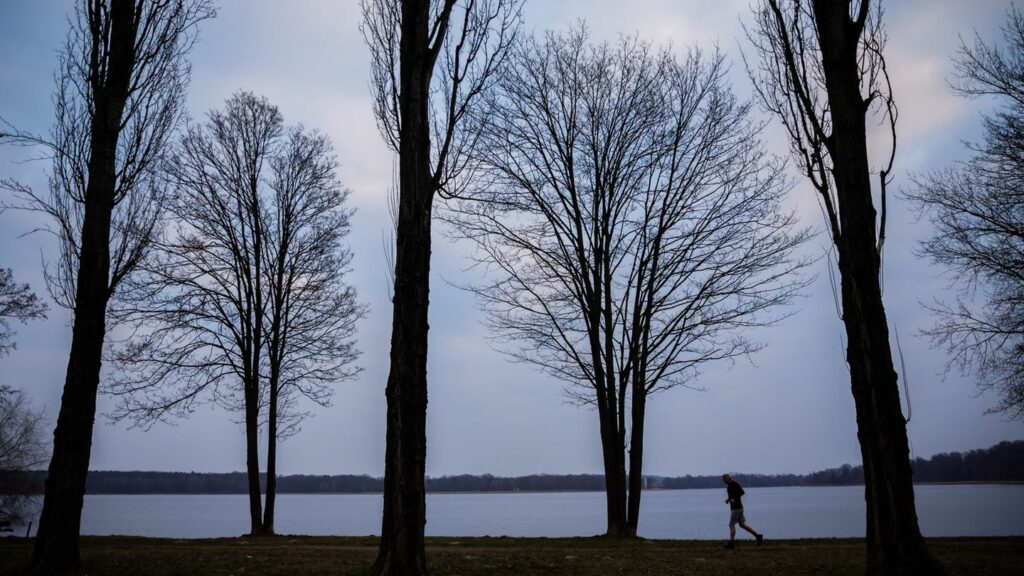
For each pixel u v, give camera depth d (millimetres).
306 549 15625
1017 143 22375
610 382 19609
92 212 12430
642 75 20844
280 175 25359
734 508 16719
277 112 25531
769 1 11391
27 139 13516
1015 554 13344
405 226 9859
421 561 9156
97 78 12969
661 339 20125
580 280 20547
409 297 9656
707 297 20016
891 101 10836
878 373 9344
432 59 10539
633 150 20609
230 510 103312
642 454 19859
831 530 37625
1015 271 22766
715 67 20656
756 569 11492
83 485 11820
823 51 10406
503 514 79250
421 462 9391
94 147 12641
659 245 20391
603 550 15320
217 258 24359
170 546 16875
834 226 10383
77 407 11867
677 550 15375
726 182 20328
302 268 25000
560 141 20938
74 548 11594
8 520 41000
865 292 9578
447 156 10891
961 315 24438
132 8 13305
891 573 8898
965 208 23500
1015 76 22547
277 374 24375
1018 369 23781
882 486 9141
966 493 111312
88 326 12109
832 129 10211
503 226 21141
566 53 21047
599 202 20359
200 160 24359
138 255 14562
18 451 41750
